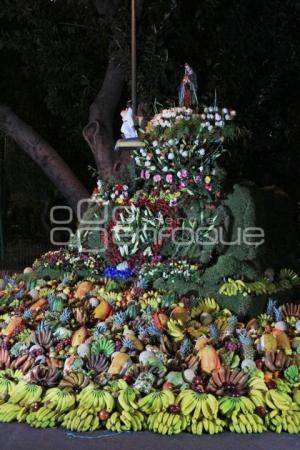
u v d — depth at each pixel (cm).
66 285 852
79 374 631
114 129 1508
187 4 1373
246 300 752
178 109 802
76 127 1528
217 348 677
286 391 620
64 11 1406
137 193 848
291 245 974
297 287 905
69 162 1689
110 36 1338
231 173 1455
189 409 589
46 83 1470
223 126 803
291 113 1434
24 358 677
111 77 1395
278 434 579
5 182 1975
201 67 1409
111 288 823
